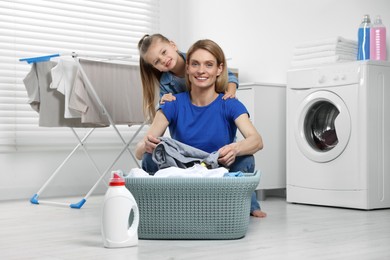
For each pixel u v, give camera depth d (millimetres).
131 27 4992
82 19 4695
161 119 2605
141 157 2652
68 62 3393
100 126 3771
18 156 4297
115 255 1962
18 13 4371
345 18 3914
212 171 2283
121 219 2102
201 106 2605
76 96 3357
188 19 5172
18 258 1948
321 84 3543
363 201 3318
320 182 3539
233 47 4762
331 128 3609
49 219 2975
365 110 3320
